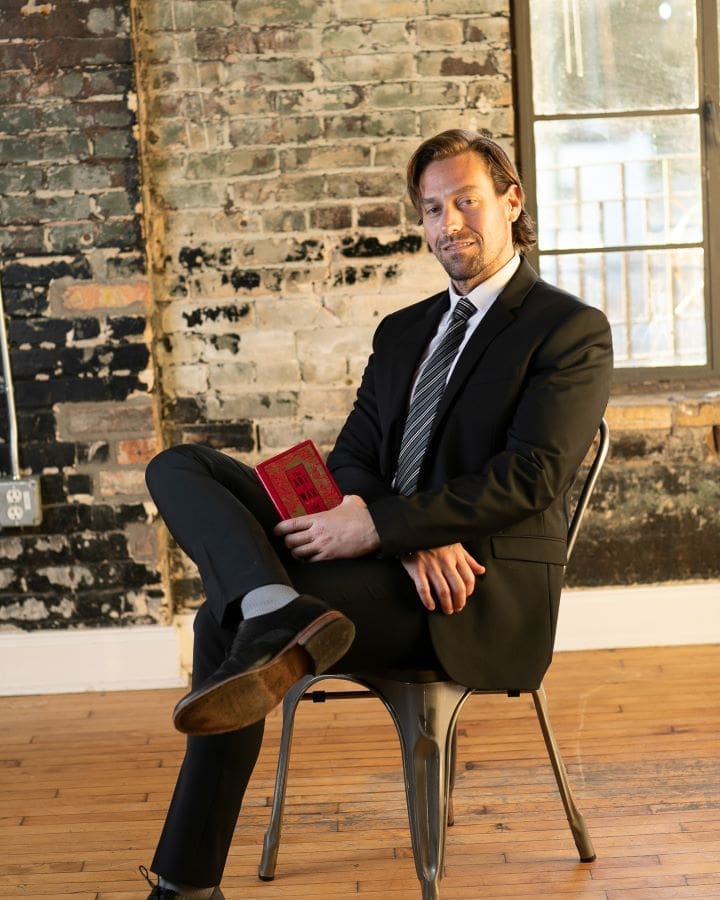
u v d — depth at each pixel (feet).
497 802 8.44
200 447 6.88
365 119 11.48
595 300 12.42
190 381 11.75
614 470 11.87
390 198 11.56
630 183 12.27
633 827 7.91
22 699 11.50
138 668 11.66
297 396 11.77
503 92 11.49
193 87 11.43
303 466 6.79
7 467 11.51
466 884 7.23
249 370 11.75
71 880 7.56
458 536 6.42
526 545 6.75
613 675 11.15
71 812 8.67
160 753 9.84
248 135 11.49
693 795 8.39
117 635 11.64
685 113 12.16
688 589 11.94
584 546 11.97
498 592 6.61
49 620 11.64
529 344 6.87
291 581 6.38
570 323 6.88
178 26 11.37
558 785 7.40
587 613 11.97
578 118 12.18
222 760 6.26
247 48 11.41
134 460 11.46
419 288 11.64
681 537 11.96
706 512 11.94
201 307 11.67
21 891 7.42
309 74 11.44
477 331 7.07
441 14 11.41
